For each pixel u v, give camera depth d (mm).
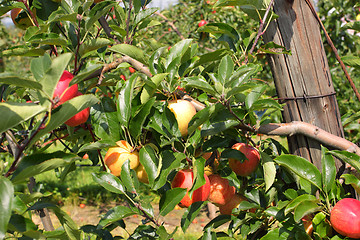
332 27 5406
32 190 1998
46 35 1644
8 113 950
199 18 6879
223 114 1621
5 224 933
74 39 1676
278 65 1875
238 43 2131
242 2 1841
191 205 1568
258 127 1709
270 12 1859
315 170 1589
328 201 1545
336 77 5441
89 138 2143
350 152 1585
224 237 1766
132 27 1939
